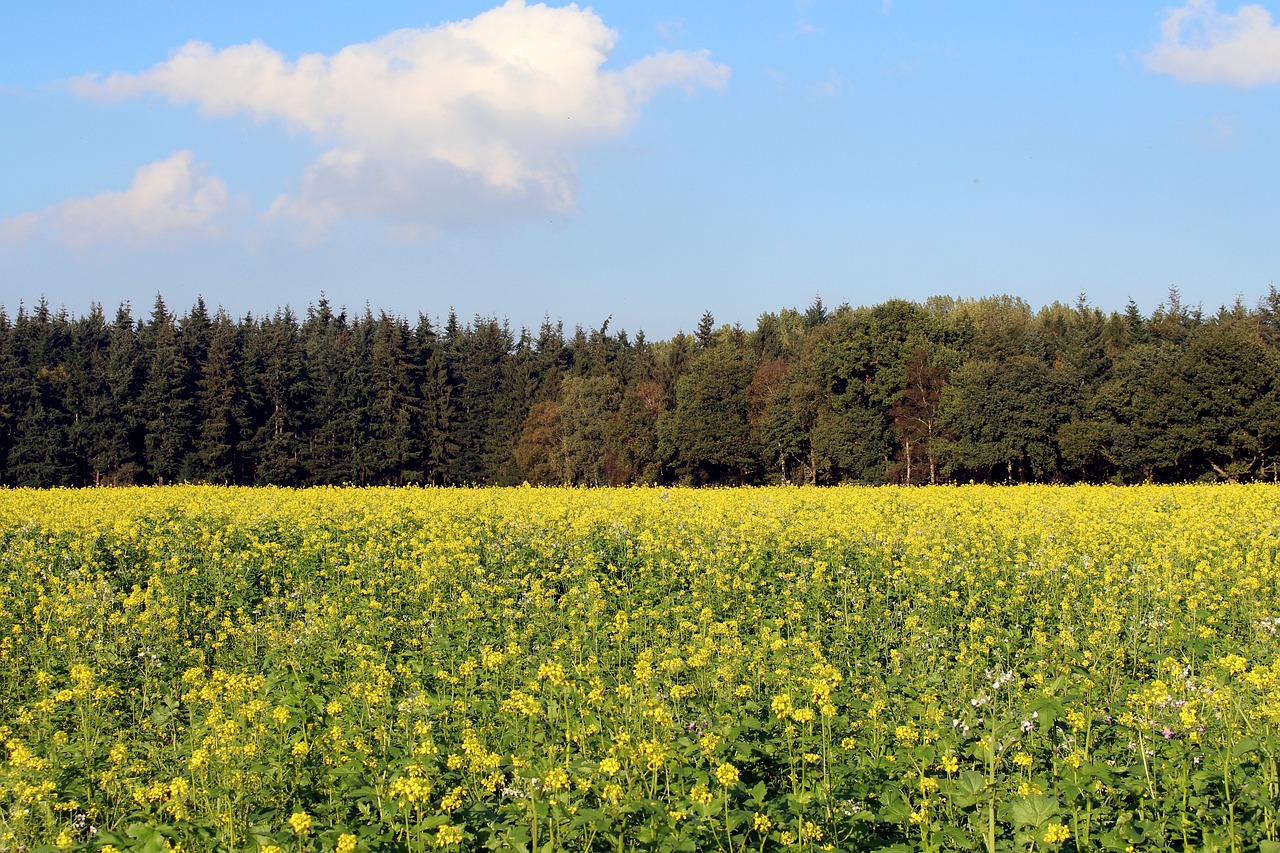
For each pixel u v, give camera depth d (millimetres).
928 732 7891
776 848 6375
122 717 10438
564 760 7566
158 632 13500
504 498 32125
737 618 13750
